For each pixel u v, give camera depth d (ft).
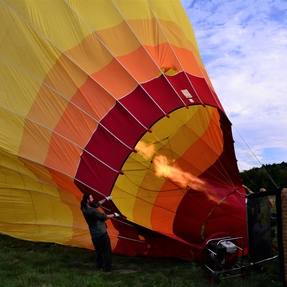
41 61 34.42
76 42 34.73
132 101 33.37
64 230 36.91
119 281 29.43
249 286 26.76
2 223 37.83
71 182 33.04
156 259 35.70
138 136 32.48
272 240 28.99
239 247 29.99
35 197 36.14
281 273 23.22
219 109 35.29
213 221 34.04
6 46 35.17
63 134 33.14
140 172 37.45
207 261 29.25
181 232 34.22
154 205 36.52
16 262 35.55
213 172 37.96
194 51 39.47
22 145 33.86
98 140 32.63
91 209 32.12
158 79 34.53
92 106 33.30
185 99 34.06
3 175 35.73
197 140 38.06
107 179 32.01
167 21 38.24
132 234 35.45
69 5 35.37
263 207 28.50
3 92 34.63
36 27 34.86
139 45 35.58
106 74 34.09
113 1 36.37
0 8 35.70
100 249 32.68
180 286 27.81
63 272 32.14
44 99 33.94
